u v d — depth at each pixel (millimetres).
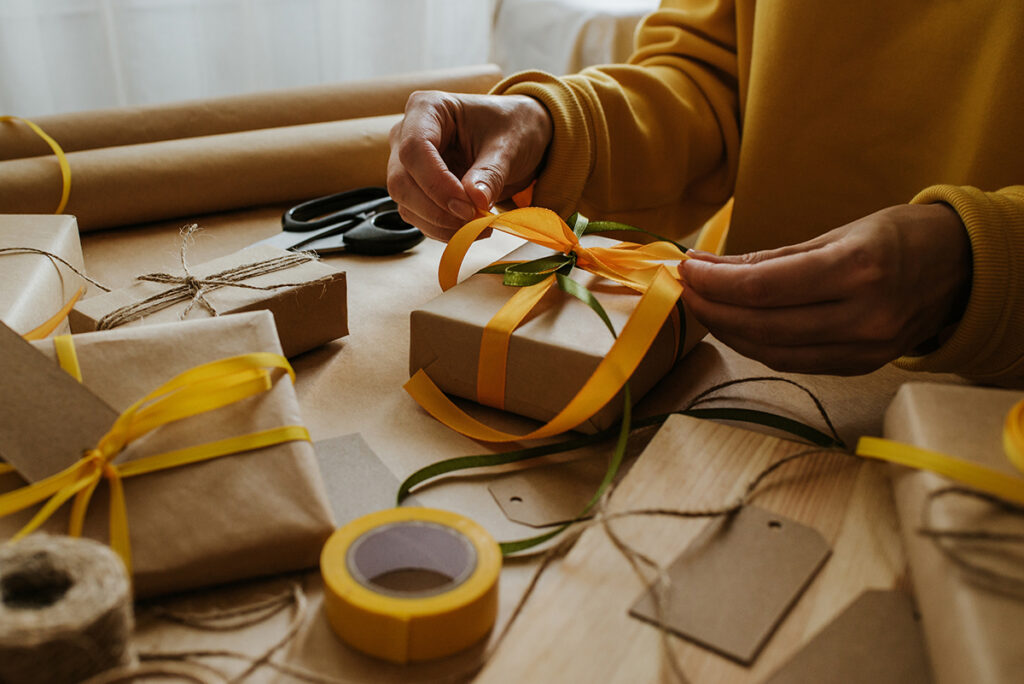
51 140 841
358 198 896
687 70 1007
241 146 885
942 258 548
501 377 545
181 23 1574
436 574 400
